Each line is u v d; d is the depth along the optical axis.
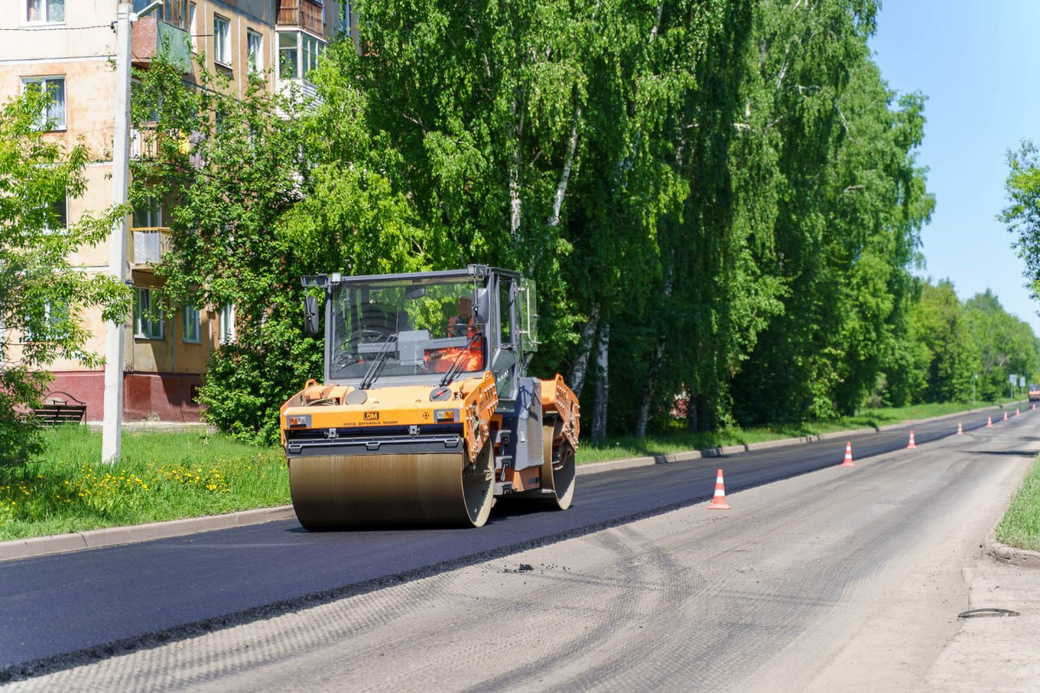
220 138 42.62
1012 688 9.31
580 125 42.50
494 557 17.11
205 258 42.72
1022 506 21.95
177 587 14.37
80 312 24.05
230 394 41.38
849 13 65.69
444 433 20.05
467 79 40.19
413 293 22.02
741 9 52.94
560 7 41.09
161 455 33.31
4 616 12.40
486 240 41.12
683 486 32.66
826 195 71.81
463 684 9.62
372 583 14.68
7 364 23.50
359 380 21.86
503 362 22.02
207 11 56.62
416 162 40.97
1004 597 13.60
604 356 55.69
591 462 42.59
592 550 18.08
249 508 24.69
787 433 77.12
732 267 58.56
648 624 12.28
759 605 13.47
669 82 45.12
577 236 49.41
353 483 20.17
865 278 89.81
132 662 10.30
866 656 10.80
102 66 49.81
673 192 47.41
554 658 10.63
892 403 156.00
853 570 16.23
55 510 21.14
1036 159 53.75
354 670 10.08
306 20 62.91
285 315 42.09
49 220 23.50
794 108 63.88
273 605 13.12
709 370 59.94
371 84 42.72
